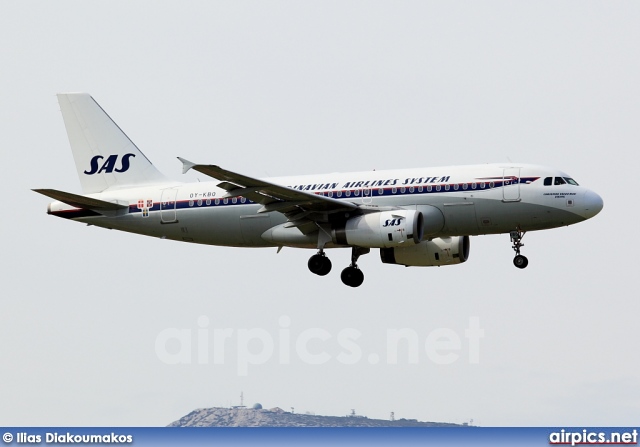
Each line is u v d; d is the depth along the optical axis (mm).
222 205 155000
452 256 157000
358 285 156875
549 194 143625
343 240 146750
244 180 138000
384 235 143875
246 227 154375
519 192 144125
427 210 146000
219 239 156625
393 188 147875
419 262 158750
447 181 146500
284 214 148375
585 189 144500
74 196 156625
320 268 153375
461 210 145500
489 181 145125
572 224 145500
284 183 153125
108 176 164625
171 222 157375
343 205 145500
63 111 166375
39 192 155625
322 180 151625
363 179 150000
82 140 165875
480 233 147625
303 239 151375
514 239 147625
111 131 165250
